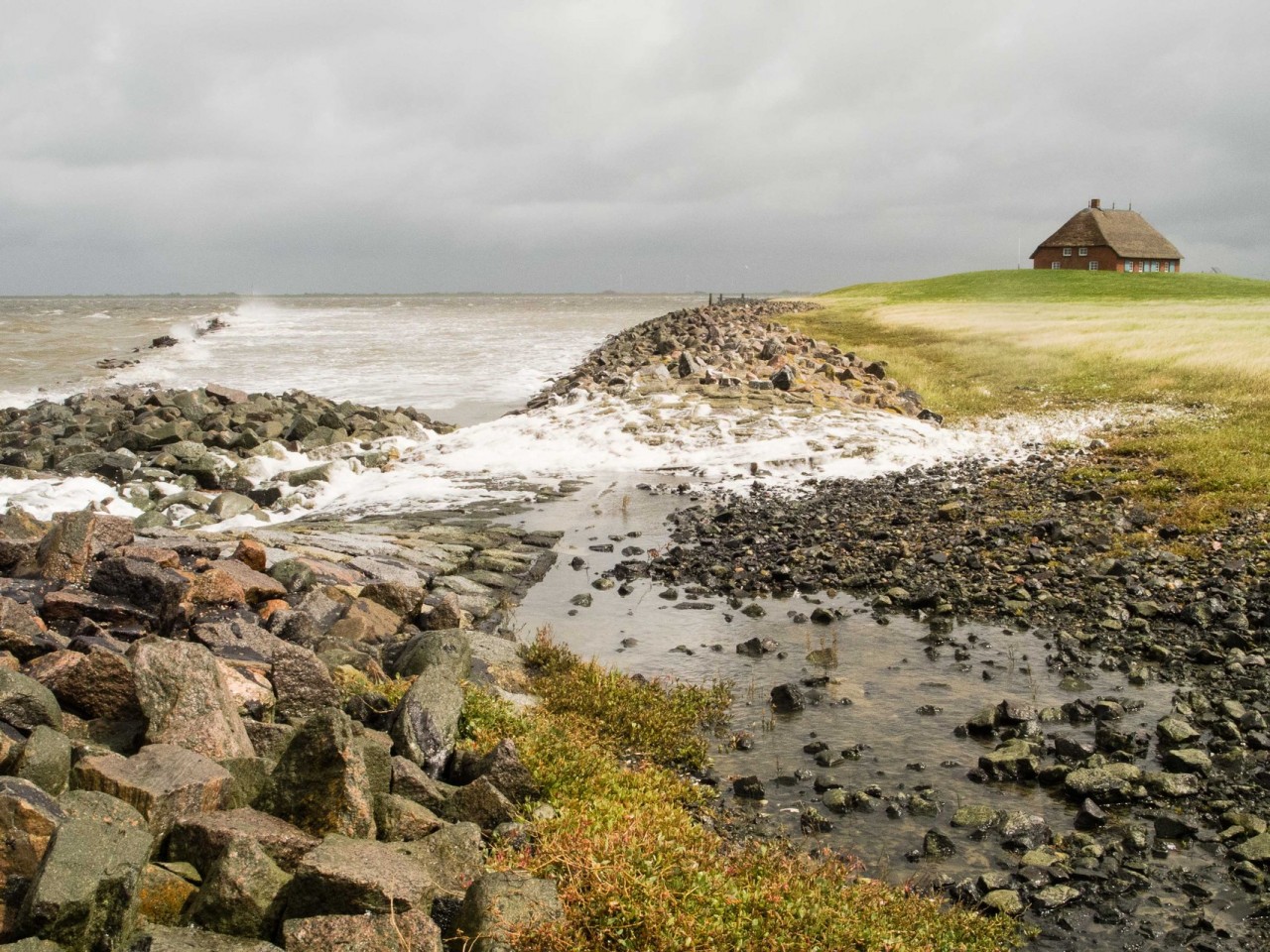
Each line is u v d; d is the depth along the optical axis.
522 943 5.06
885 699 10.02
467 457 24.20
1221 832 7.35
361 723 7.93
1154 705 9.71
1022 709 9.37
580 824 6.42
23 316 132.50
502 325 105.38
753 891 5.93
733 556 15.38
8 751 5.63
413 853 5.79
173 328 94.31
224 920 4.98
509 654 10.83
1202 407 27.95
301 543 14.95
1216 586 13.10
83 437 27.59
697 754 8.73
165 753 6.08
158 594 9.45
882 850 7.23
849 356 39.84
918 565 14.66
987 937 6.02
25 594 9.32
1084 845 7.17
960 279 122.06
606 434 25.39
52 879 4.46
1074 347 42.53
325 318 134.12
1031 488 19.55
